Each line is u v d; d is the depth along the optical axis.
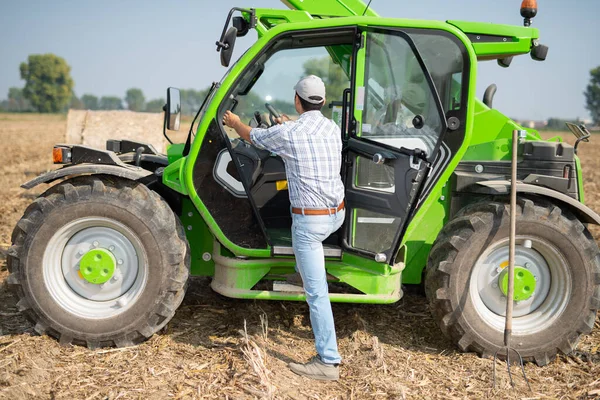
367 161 3.89
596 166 17.62
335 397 3.43
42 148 19.42
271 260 4.06
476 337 4.01
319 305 3.58
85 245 3.99
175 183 4.00
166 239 3.91
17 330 4.16
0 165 14.04
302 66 4.04
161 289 3.93
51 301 3.92
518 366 4.00
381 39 3.75
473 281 4.04
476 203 4.14
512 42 4.18
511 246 3.76
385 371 3.74
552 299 4.11
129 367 3.67
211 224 3.97
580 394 3.58
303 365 3.66
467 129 3.77
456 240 3.95
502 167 4.23
